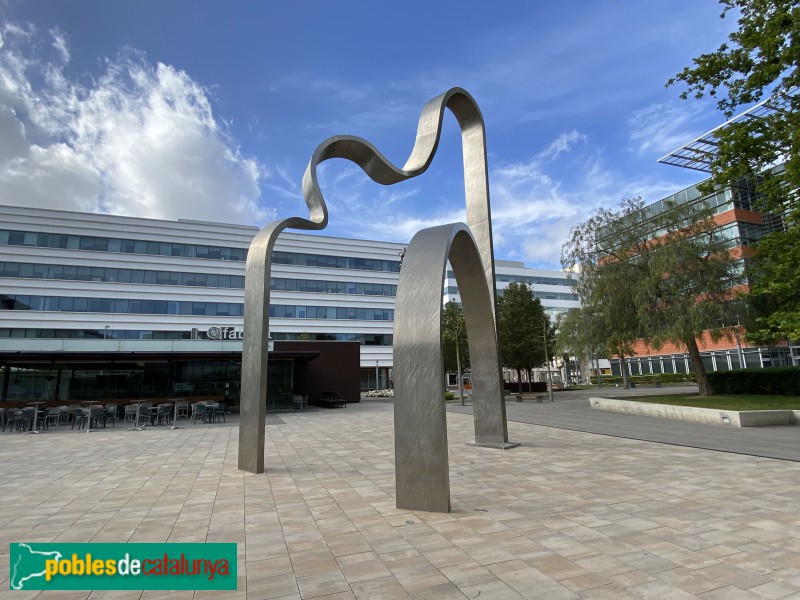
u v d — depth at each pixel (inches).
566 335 1133.1
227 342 920.9
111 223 1716.3
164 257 1771.7
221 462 386.0
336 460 386.9
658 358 1744.6
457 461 362.6
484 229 455.8
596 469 328.2
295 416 855.7
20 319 1563.7
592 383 2073.1
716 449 405.1
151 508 247.0
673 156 1320.1
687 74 623.5
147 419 743.1
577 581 149.6
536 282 2913.4
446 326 1389.0
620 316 849.5
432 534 195.9
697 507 230.8
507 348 1300.4
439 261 246.7
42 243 1621.6
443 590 144.7
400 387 239.6
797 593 140.8
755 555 169.8
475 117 471.5
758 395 816.9
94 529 213.5
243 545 188.1
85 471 357.4
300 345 1224.2
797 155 548.1
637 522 208.4
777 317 564.4
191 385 971.9
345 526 209.2
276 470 346.0
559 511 226.7
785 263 562.3
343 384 1240.8
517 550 176.6
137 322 1699.1
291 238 2018.9
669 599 137.2
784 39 548.7
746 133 595.2
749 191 1354.6
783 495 252.4
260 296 346.6
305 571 161.2
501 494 260.7
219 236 1865.2
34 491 292.2
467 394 1451.8
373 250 2162.9
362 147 360.5
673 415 655.8
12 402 766.5
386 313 2140.7
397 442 238.5
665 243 805.2
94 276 1669.5
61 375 899.4
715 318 749.3
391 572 158.7
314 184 358.0
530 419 679.1
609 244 893.2
